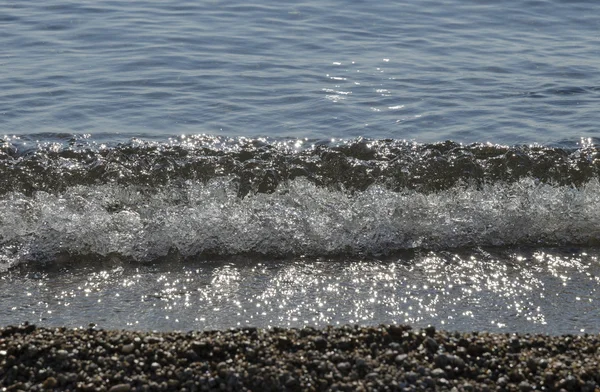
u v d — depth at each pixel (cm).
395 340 1066
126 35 2762
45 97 2175
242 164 1734
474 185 1706
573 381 981
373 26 2977
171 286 1354
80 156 1756
